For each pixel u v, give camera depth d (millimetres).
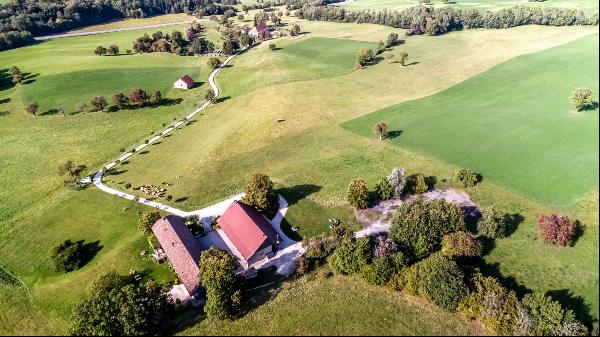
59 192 89750
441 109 113375
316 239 69688
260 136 106938
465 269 59125
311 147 100125
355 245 62500
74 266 68125
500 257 64312
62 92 143375
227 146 103562
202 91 147875
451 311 54344
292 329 54500
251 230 68875
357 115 114812
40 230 77812
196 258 65312
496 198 76188
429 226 64750
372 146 97875
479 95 119312
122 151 107188
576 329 49281
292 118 114500
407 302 56750
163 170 96188
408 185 81000
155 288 57625
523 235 67812
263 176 78062
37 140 114688
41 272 68312
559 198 73500
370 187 82938
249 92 139750
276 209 79688
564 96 108125
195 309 59656
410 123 106812
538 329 49750
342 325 54312
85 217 80562
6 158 105750
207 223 77375
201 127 117938
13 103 136750
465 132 98375
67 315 59219
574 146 85562
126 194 87625
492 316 51312
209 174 92500
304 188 85250
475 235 69000
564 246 64750
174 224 70875
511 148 88812
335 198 81312
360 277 61406
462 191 79188
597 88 109000
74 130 119875
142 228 72375
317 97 128125
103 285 58781
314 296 59375
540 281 59688
